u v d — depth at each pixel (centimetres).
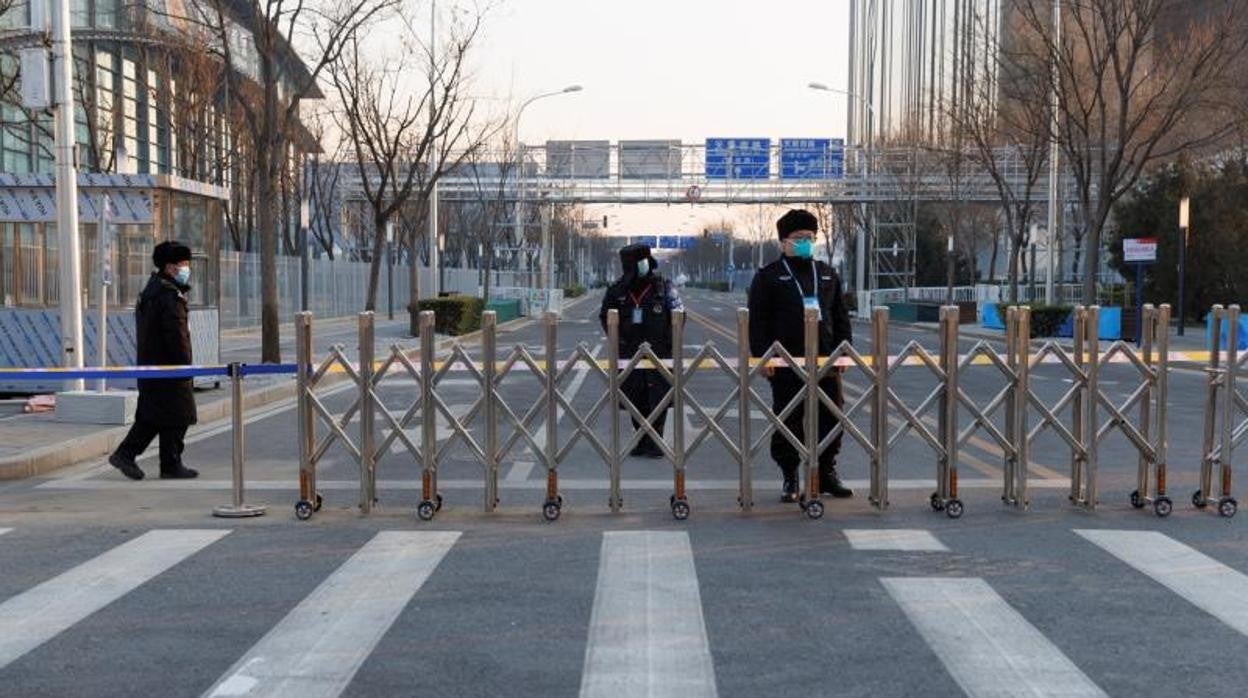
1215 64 2609
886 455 796
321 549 685
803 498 786
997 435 799
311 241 5209
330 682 455
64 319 1246
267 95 1889
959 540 707
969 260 6456
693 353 2311
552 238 6981
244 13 2470
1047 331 3022
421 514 768
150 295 915
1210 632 522
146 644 505
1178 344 2541
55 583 608
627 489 890
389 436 795
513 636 514
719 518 774
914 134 4922
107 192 1555
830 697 439
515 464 1015
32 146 3178
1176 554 672
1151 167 3650
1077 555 670
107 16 2984
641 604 564
